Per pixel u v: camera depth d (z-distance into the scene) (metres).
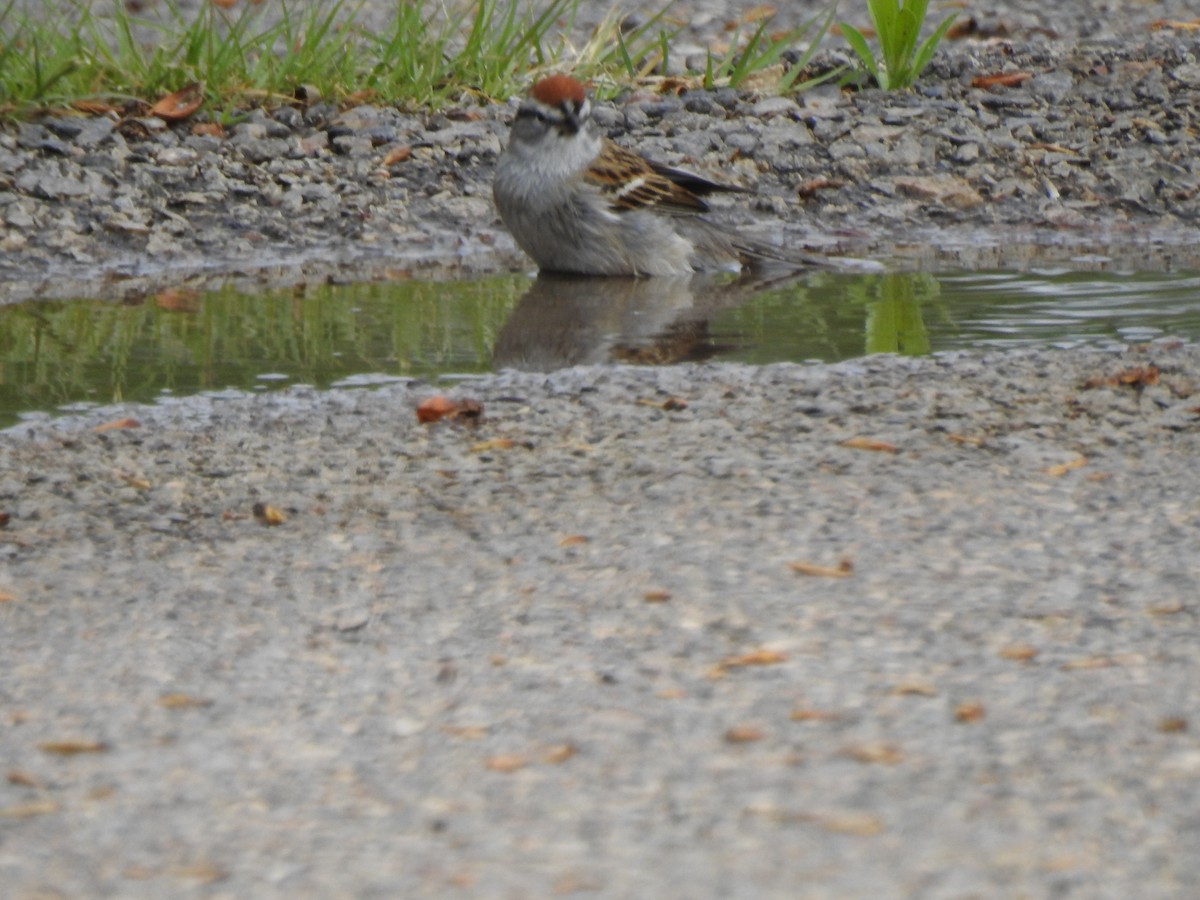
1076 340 12.30
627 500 8.53
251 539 8.07
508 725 5.91
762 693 6.11
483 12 20.56
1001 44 22.86
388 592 7.31
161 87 18.92
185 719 6.04
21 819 5.30
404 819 5.24
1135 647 6.45
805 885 4.74
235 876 4.91
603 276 15.77
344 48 20.45
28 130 17.64
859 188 18.53
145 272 15.59
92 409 10.66
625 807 5.27
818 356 12.02
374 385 11.33
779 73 21.27
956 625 6.71
